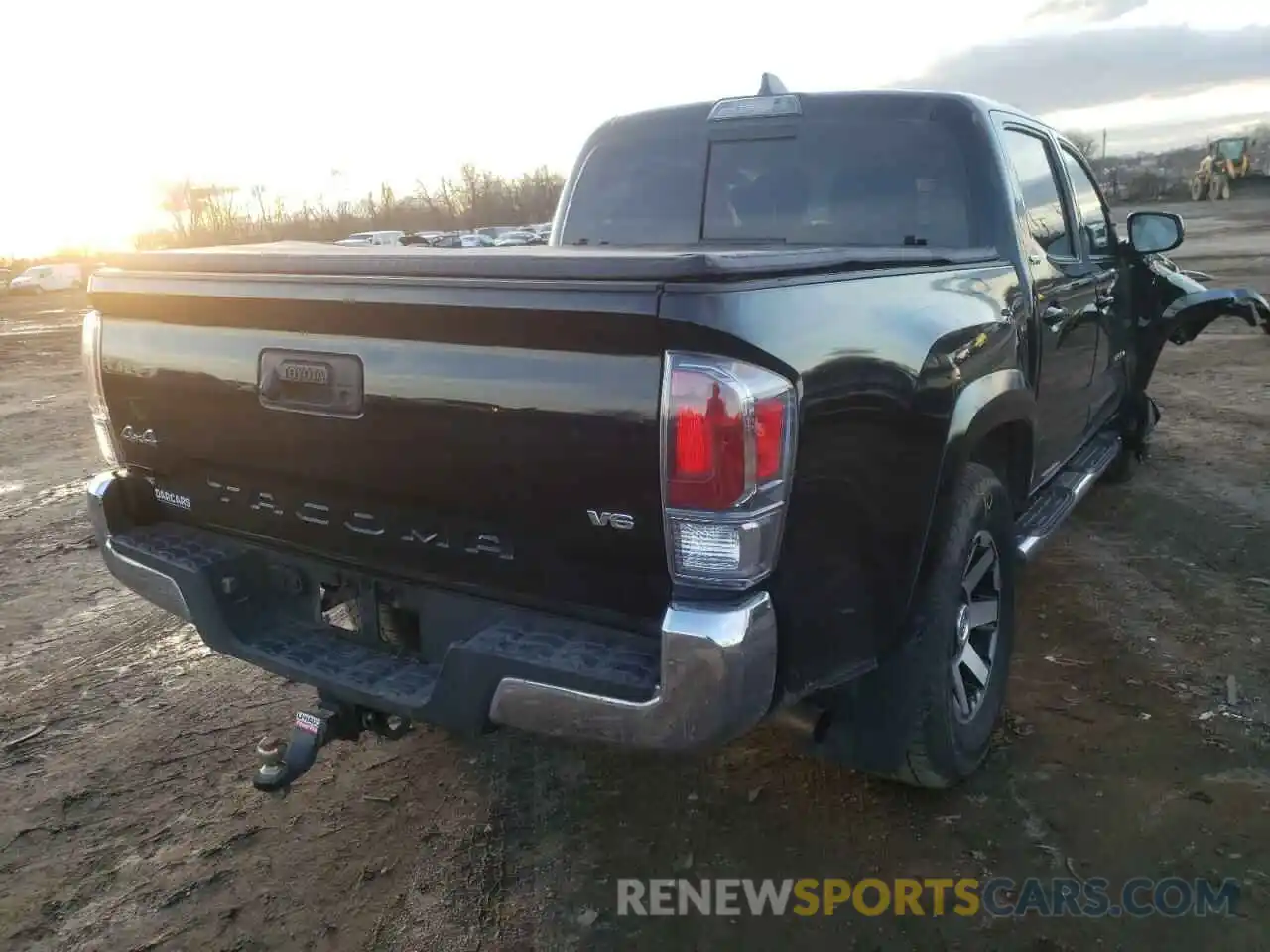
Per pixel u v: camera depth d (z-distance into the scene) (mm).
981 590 3141
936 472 2545
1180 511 5520
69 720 3742
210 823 3070
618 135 4230
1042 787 3064
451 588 2461
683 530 1977
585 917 2611
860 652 2396
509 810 3086
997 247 3443
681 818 3010
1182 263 19609
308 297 2371
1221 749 3209
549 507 2162
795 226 3844
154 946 2564
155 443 2924
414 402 2273
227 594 2781
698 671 1974
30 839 3018
